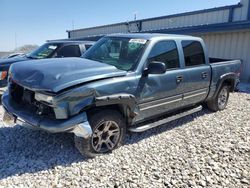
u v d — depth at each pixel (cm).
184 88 488
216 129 507
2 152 375
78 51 775
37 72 355
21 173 323
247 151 409
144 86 404
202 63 545
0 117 526
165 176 329
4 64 653
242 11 1222
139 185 307
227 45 1230
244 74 1173
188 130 496
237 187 313
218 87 595
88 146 354
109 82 358
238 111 643
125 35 477
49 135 436
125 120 402
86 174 327
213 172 344
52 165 345
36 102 352
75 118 329
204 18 1423
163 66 384
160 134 470
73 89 326
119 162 359
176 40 482
